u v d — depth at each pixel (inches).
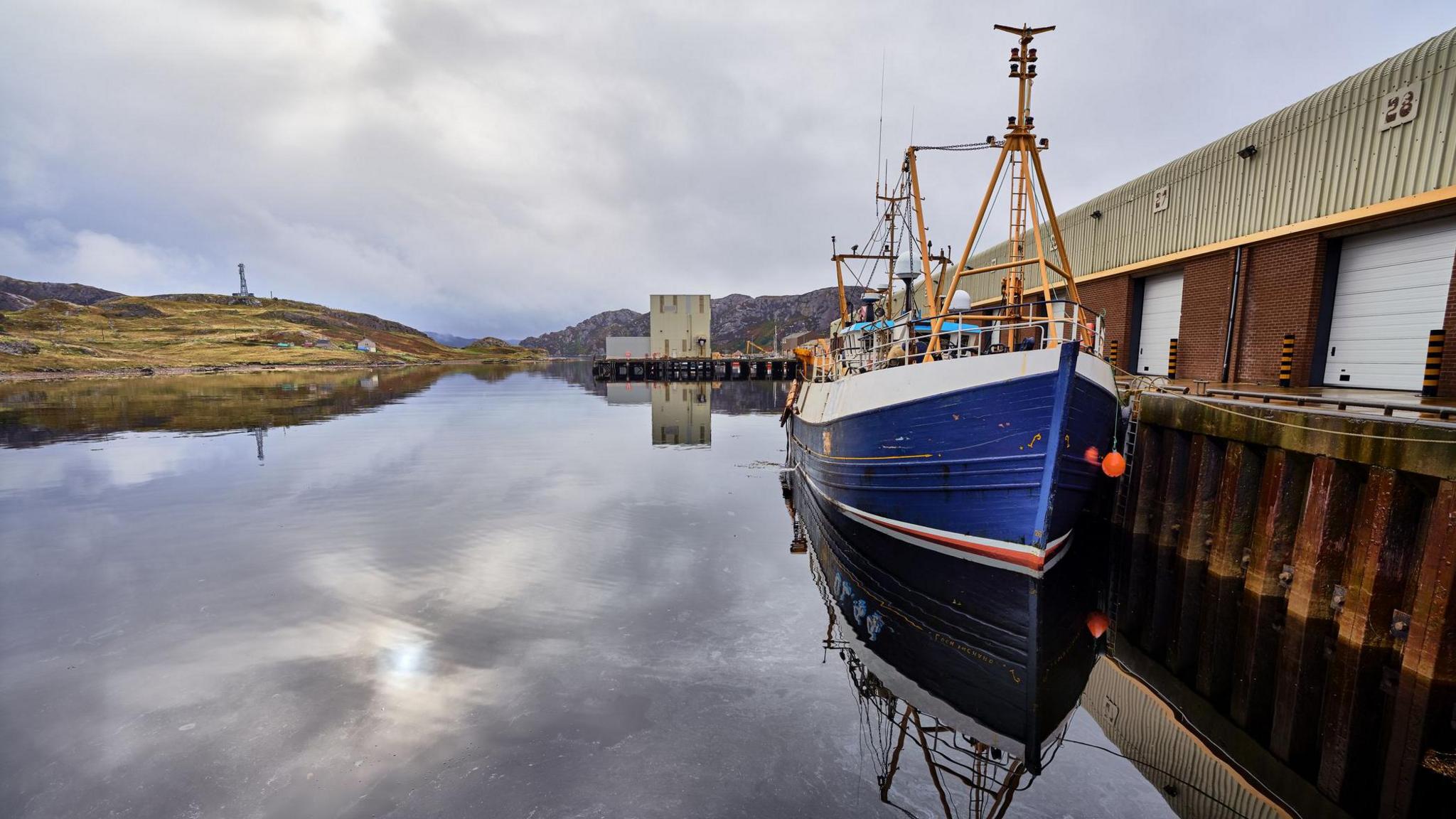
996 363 329.1
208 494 535.5
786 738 193.6
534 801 161.3
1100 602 347.3
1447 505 219.1
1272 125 524.1
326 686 218.2
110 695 211.0
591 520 463.8
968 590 330.3
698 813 158.6
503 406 1497.3
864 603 307.6
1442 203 388.8
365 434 938.1
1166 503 396.8
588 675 230.1
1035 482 325.4
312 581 325.4
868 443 409.1
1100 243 780.0
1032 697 228.5
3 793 162.1
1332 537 271.7
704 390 2236.7
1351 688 239.6
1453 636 217.3
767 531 443.2
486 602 299.6
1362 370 455.8
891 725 204.1
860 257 631.2
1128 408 442.6
